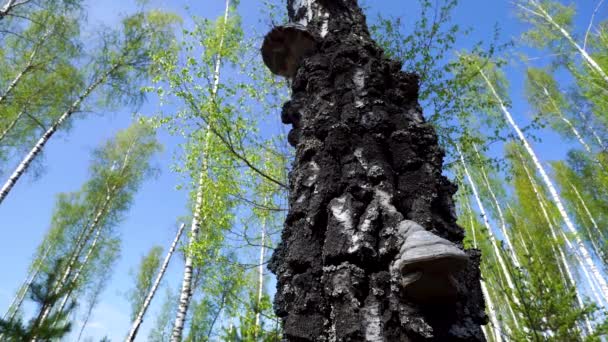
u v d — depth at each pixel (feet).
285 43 7.43
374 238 4.33
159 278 46.42
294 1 8.78
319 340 4.05
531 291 20.89
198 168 20.80
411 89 6.34
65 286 17.49
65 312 17.34
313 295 4.32
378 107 5.62
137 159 54.24
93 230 48.03
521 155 60.03
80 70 35.14
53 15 33.32
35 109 33.63
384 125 5.41
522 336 21.15
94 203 51.83
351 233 4.35
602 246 50.47
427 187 4.94
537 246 48.57
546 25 46.32
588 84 42.86
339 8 7.95
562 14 46.11
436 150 5.51
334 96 6.01
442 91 15.57
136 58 36.04
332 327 4.05
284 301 4.72
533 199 56.34
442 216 4.98
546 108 53.52
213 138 17.37
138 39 36.32
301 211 5.06
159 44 37.37
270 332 20.45
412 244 3.81
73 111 32.58
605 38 42.34
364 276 4.12
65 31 34.04
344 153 5.15
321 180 5.04
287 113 7.03
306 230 4.83
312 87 6.44
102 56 35.53
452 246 3.67
